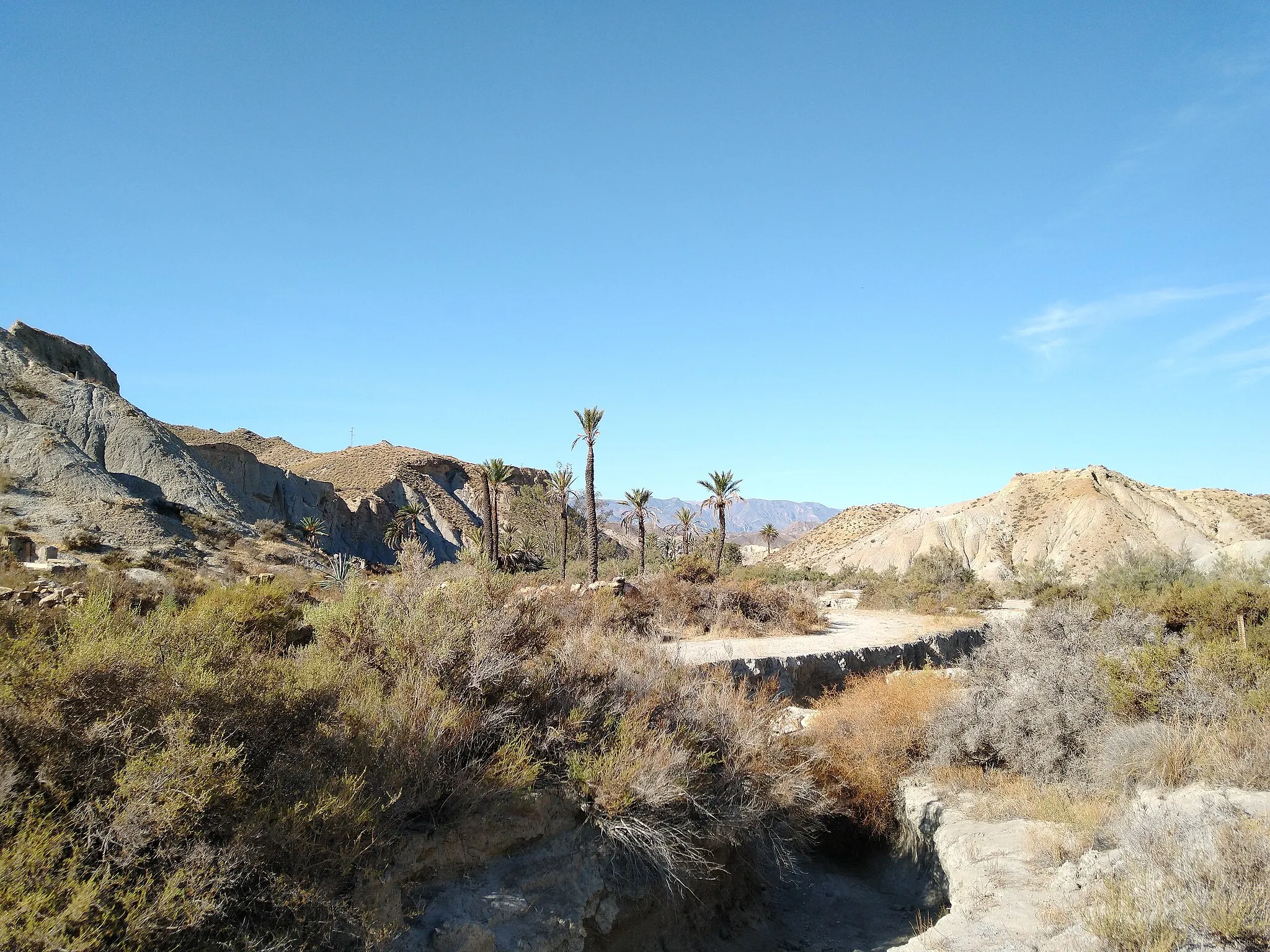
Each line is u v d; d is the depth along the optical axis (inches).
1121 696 413.7
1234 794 298.8
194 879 160.4
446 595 323.3
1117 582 1417.3
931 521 4195.4
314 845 187.8
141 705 185.5
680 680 383.6
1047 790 393.7
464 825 243.9
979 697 490.0
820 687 649.6
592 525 1576.0
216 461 3125.0
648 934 293.1
